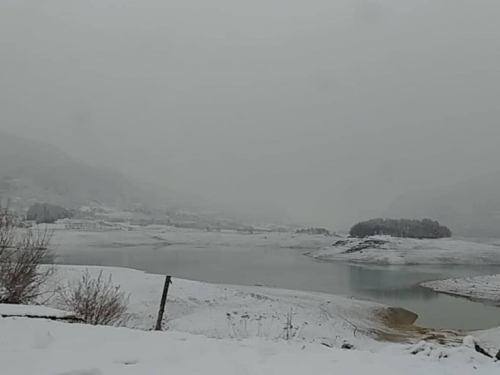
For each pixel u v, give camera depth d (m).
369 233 119.75
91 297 14.51
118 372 5.34
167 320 18.95
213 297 24.09
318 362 6.64
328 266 64.62
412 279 48.62
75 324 7.98
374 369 6.54
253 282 41.53
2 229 13.53
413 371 6.69
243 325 19.22
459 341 20.83
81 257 63.78
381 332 22.81
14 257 13.30
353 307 28.69
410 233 117.75
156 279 25.81
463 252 82.94
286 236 143.12
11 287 13.02
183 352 6.54
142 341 7.02
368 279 48.09
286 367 6.18
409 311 29.66
